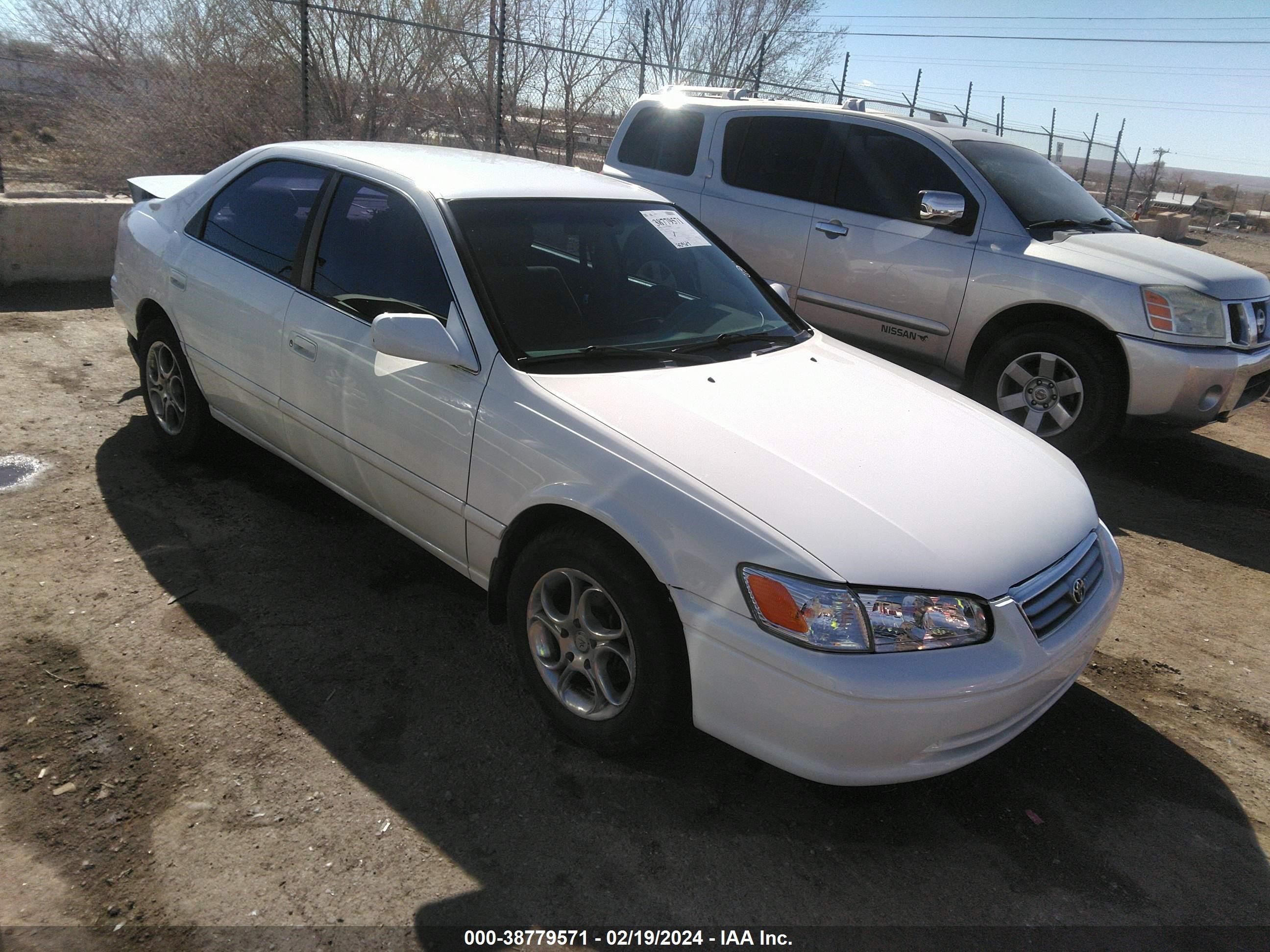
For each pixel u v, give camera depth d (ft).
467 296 9.64
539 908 7.23
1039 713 8.54
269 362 11.64
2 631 9.72
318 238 11.39
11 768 7.97
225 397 12.69
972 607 7.63
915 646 7.38
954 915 7.62
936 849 8.31
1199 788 9.53
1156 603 13.53
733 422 8.85
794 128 20.36
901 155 19.03
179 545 11.91
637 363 9.75
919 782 9.15
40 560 11.15
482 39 42.19
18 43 41.70
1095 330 16.98
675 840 8.07
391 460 10.27
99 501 12.76
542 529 9.16
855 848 8.22
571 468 8.43
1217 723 10.71
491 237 10.24
